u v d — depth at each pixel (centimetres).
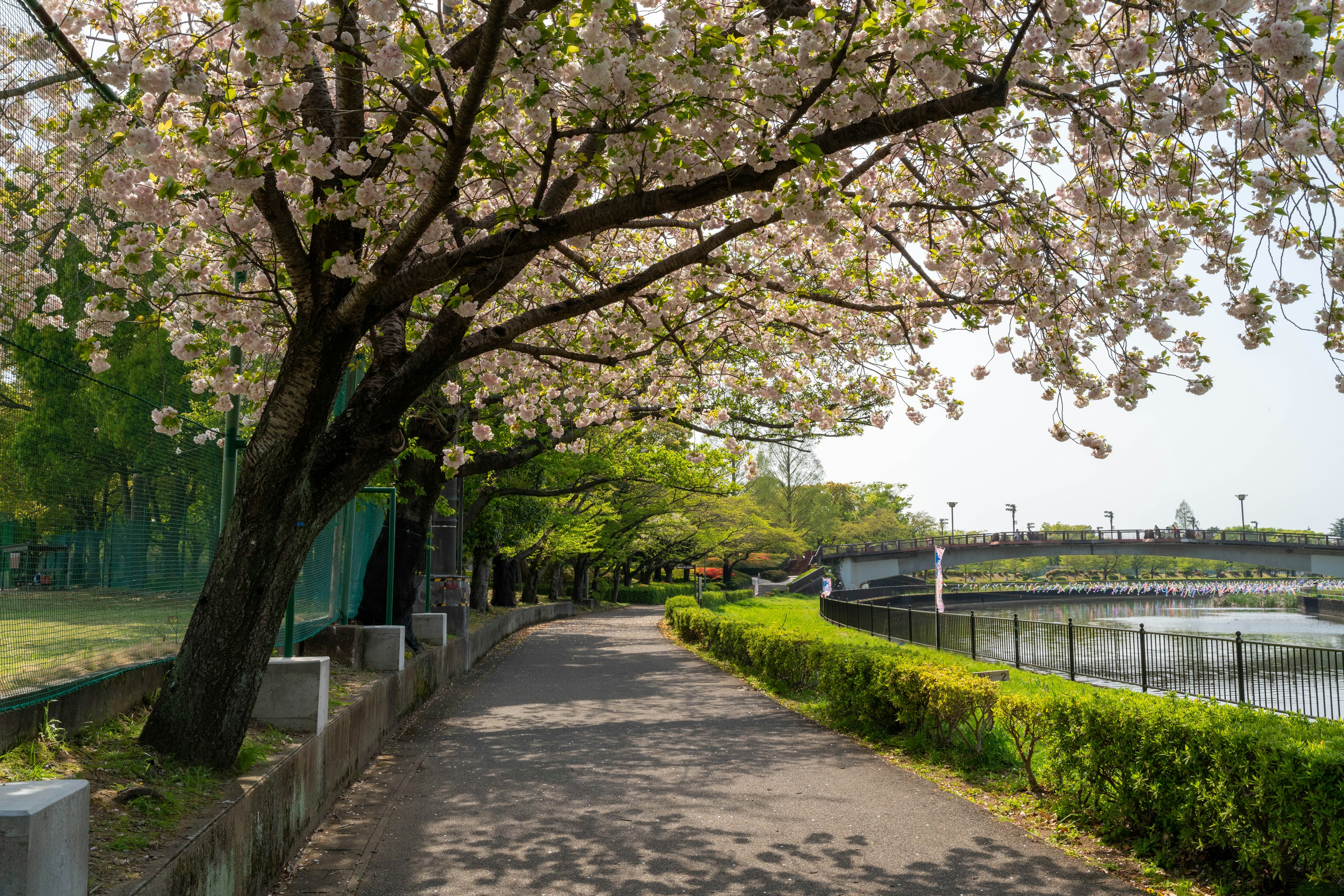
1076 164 664
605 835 614
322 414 564
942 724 867
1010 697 742
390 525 1325
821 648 1171
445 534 1947
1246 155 524
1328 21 396
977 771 798
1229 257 551
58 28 442
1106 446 678
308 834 604
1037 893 499
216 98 504
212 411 761
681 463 2141
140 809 421
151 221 500
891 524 9850
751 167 525
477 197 784
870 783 766
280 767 536
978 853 573
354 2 486
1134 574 11056
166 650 639
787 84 501
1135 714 589
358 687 909
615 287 641
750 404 1595
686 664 1817
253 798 477
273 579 559
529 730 1041
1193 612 7194
